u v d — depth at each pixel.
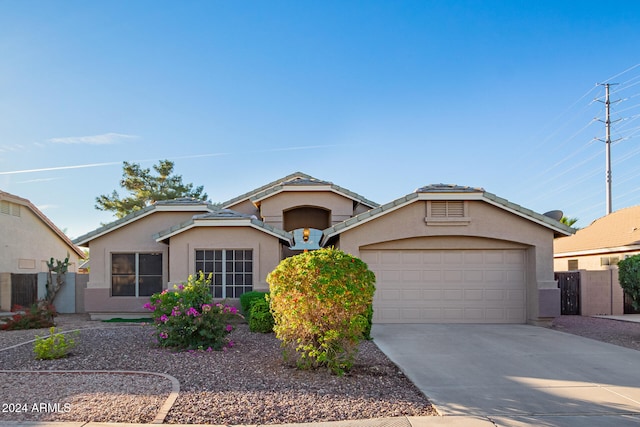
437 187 15.24
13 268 24.75
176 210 18.12
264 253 16.45
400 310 15.11
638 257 12.62
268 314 13.05
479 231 14.83
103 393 7.00
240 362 9.13
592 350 10.71
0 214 23.83
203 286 11.05
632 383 7.92
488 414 6.36
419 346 11.10
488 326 14.52
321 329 8.14
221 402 6.64
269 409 6.39
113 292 17.78
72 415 6.11
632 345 11.47
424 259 15.20
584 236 26.97
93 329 13.81
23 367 8.78
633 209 26.78
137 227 18.03
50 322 15.72
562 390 7.50
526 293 15.19
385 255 15.20
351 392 7.18
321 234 16.89
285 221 21.84
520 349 10.79
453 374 8.45
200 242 16.42
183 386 7.38
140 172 35.28
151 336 12.16
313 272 8.02
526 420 6.15
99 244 17.83
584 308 19.02
